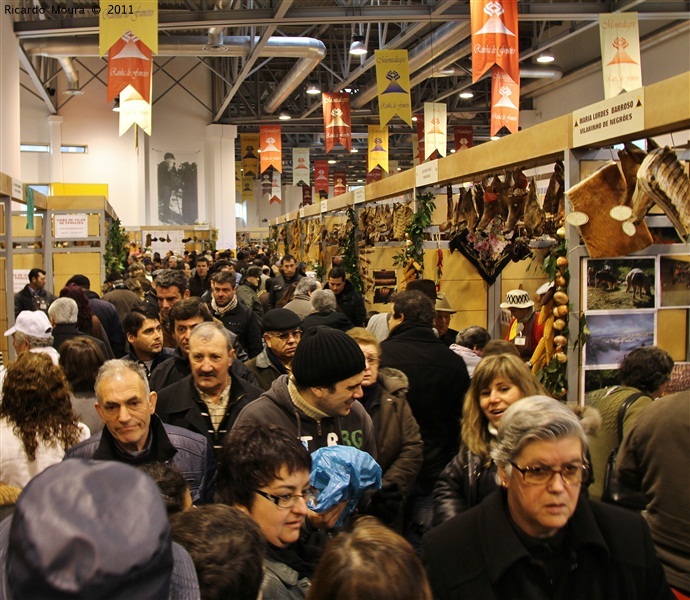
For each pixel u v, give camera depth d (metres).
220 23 14.05
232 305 5.43
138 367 2.62
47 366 2.82
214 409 3.20
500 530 1.74
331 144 19.33
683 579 2.39
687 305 3.87
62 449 2.81
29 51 17.66
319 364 2.51
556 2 14.38
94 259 10.77
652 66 16.58
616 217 3.58
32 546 0.95
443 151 19.02
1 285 7.18
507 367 2.55
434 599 1.77
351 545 1.27
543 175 5.43
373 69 22.48
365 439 2.78
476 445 2.53
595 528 1.72
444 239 6.52
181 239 22.19
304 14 13.88
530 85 21.89
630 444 2.60
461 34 14.95
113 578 0.94
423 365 3.51
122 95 11.25
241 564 1.35
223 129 26.69
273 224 19.95
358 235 8.88
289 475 1.85
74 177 25.66
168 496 1.88
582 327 3.74
